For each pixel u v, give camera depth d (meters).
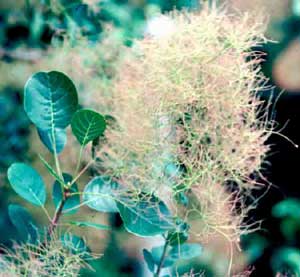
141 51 0.80
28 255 0.79
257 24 0.78
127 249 1.07
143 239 1.07
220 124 0.77
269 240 1.55
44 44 1.22
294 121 1.36
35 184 0.78
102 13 1.14
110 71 1.10
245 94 0.78
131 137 0.77
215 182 0.77
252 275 1.53
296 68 1.33
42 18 1.20
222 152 0.77
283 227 1.53
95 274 0.97
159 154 0.77
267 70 1.35
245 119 0.78
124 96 0.78
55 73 0.75
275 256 1.54
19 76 1.29
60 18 1.19
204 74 0.76
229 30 0.77
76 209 0.79
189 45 0.76
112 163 0.78
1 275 0.76
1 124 1.29
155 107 0.77
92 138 0.75
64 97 0.76
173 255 0.82
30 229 0.79
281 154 1.37
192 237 0.87
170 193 0.77
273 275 1.53
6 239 1.05
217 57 0.76
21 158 1.25
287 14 1.31
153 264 0.83
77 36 1.15
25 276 0.76
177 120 0.77
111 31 1.12
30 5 1.21
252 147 0.78
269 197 1.50
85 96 1.09
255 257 1.53
